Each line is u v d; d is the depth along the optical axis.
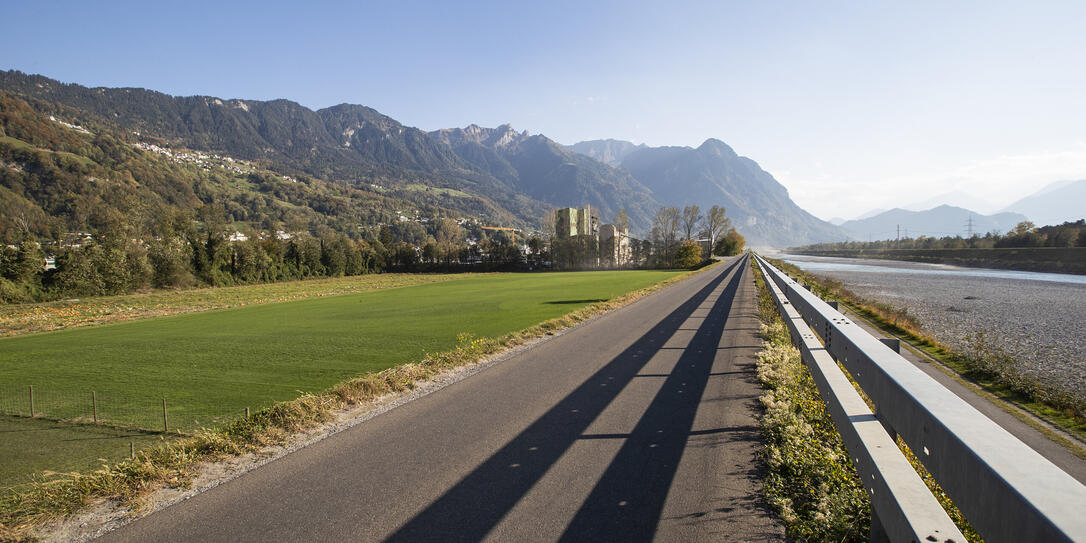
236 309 36.06
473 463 4.90
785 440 4.97
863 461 2.65
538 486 4.33
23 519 4.16
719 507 3.88
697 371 8.81
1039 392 8.28
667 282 41.00
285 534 3.69
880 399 2.74
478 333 17.00
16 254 45.78
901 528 1.91
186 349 17.17
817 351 4.77
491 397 7.44
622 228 118.31
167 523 3.96
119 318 32.22
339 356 13.95
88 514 4.23
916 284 41.34
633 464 4.76
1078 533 0.87
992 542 1.34
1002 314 22.08
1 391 11.81
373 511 3.99
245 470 4.98
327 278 81.69
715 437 5.45
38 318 33.22
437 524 3.74
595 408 6.68
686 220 105.25
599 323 16.28
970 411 1.88
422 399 7.49
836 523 3.36
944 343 14.23
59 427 8.76
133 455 6.33
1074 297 30.00
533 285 47.84
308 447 5.58
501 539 3.49
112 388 11.61
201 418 8.87
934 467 1.87
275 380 11.45
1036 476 1.25
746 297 24.44
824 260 118.25
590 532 3.55
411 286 60.22
